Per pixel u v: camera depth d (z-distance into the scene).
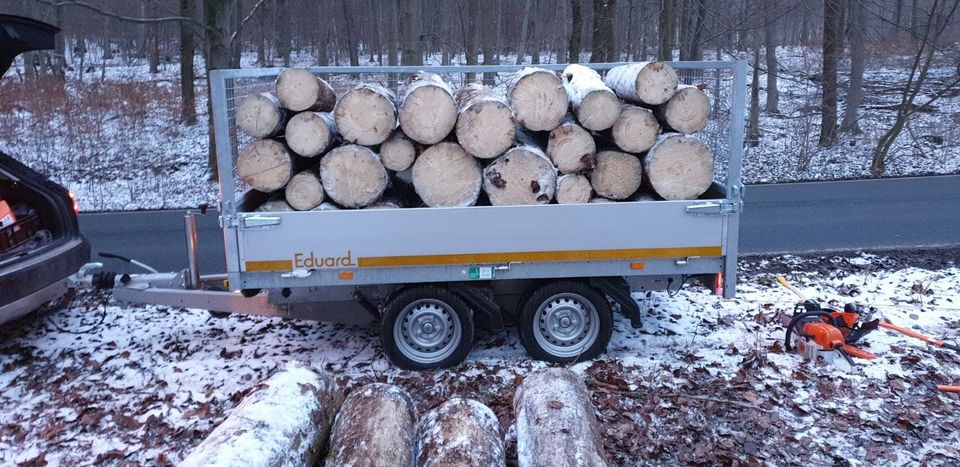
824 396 5.24
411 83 5.66
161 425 5.03
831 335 5.73
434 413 4.21
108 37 41.78
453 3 30.34
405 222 5.41
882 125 22.03
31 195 6.79
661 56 18.16
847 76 23.91
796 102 26.89
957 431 4.73
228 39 13.27
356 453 3.85
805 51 27.41
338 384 5.57
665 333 6.55
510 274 5.56
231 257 5.40
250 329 6.95
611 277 5.82
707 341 6.35
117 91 24.38
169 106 24.20
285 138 5.50
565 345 5.94
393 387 4.54
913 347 6.12
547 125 5.48
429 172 5.50
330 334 6.72
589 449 3.80
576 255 5.52
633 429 4.80
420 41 14.05
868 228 11.45
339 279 5.48
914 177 17.12
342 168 5.46
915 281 8.09
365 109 5.37
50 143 19.75
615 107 5.48
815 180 17.31
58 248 6.61
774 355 5.98
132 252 11.05
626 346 6.26
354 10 37.12
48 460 4.62
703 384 5.46
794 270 8.80
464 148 5.41
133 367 6.07
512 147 5.52
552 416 4.06
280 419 4.05
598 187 5.65
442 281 5.65
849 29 21.17
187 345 6.55
